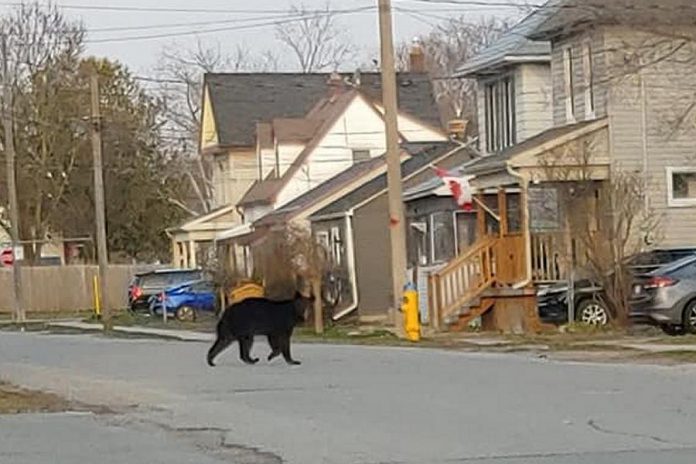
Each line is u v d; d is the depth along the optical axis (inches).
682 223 1583.4
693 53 1421.0
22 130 3088.1
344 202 2132.1
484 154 1851.6
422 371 962.1
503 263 1562.5
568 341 1275.8
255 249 1923.0
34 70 3112.7
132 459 588.7
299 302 1067.3
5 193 3085.6
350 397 800.9
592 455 558.3
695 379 862.5
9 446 635.5
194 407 784.9
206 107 3080.7
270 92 3051.2
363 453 580.7
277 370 1007.6
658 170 1574.8
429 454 572.7
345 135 2699.3
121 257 3339.1
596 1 1508.4
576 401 746.2
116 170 3248.0
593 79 1504.7
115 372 1072.2
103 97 3225.9
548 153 1537.9
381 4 1379.2
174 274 2481.5
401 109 2839.6
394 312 1550.2
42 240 3029.0
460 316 1558.8
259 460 574.9
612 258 1440.7
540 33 1647.4
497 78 1884.8
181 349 1371.8
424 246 1955.0
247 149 2970.0
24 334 1967.3
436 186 1852.9
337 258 2085.4
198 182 3651.6
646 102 1567.4
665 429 629.9
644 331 1379.2
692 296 1339.8
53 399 854.5
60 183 3157.0
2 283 2997.0
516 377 896.9
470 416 693.9
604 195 1476.4
